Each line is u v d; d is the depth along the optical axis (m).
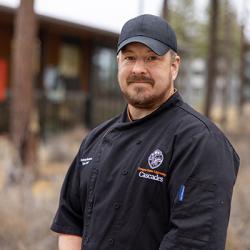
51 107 17.00
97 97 19.70
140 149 2.25
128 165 2.25
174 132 2.20
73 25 16.06
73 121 18.31
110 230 2.24
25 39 10.33
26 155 10.36
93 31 17.08
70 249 2.59
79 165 2.59
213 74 20.45
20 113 10.41
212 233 2.03
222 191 2.06
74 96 18.42
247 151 12.62
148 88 2.31
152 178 2.17
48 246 5.55
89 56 19.28
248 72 40.00
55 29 16.83
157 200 2.17
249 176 8.21
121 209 2.22
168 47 2.31
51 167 12.07
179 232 2.06
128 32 2.32
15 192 6.96
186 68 26.77
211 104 20.44
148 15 2.34
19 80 10.41
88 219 2.37
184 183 2.09
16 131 10.42
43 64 16.80
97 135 2.57
